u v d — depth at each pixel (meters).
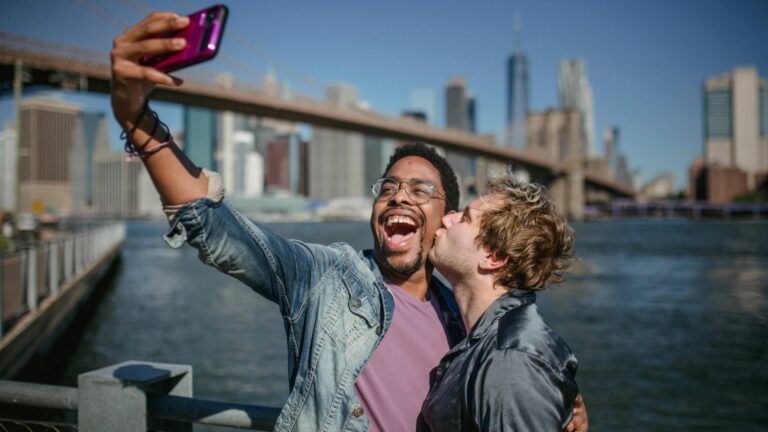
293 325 1.51
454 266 1.54
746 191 179.25
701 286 22.06
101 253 20.70
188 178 1.29
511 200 1.50
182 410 1.69
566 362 1.28
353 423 1.45
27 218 34.06
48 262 10.03
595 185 135.12
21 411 5.20
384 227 1.71
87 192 192.12
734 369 9.71
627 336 12.57
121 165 183.12
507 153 82.62
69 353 10.24
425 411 1.41
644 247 48.62
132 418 1.73
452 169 1.88
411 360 1.54
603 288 21.28
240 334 11.92
